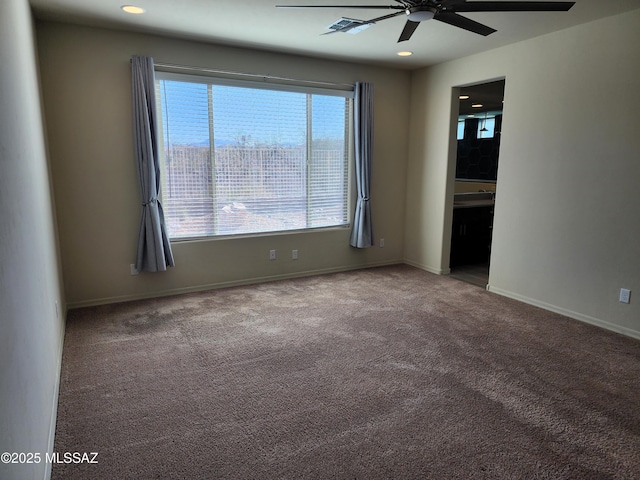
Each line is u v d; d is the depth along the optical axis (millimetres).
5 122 1495
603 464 1912
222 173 4426
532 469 1879
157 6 3096
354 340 3238
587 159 3514
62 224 3736
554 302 3896
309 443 2049
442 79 4898
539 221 3957
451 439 2080
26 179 1963
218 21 3436
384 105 5234
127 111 3844
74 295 3877
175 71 3990
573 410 2328
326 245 5203
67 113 3623
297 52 4422
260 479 1813
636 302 3279
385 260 5676
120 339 3213
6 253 1312
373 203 5395
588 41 3410
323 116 4938
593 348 3109
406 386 2572
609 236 3414
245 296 4289
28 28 2738
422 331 3420
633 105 3172
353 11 3186
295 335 3326
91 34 3613
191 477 1822
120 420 2221
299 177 4902
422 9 2324
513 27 3520
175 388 2537
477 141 7168
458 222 5586
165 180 4152
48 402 2037
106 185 3863
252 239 4684
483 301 4184
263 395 2471
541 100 3832
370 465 1901
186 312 3803
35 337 1776
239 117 4418
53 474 1833
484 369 2789
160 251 4004
